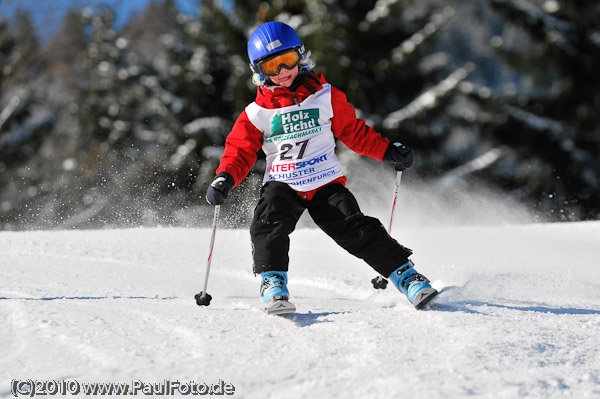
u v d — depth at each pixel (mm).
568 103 37500
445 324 5148
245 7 41906
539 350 4527
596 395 3770
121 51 48031
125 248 11211
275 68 6484
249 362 4250
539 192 35344
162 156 39781
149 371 4066
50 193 40719
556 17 37531
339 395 3699
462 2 60156
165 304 6500
